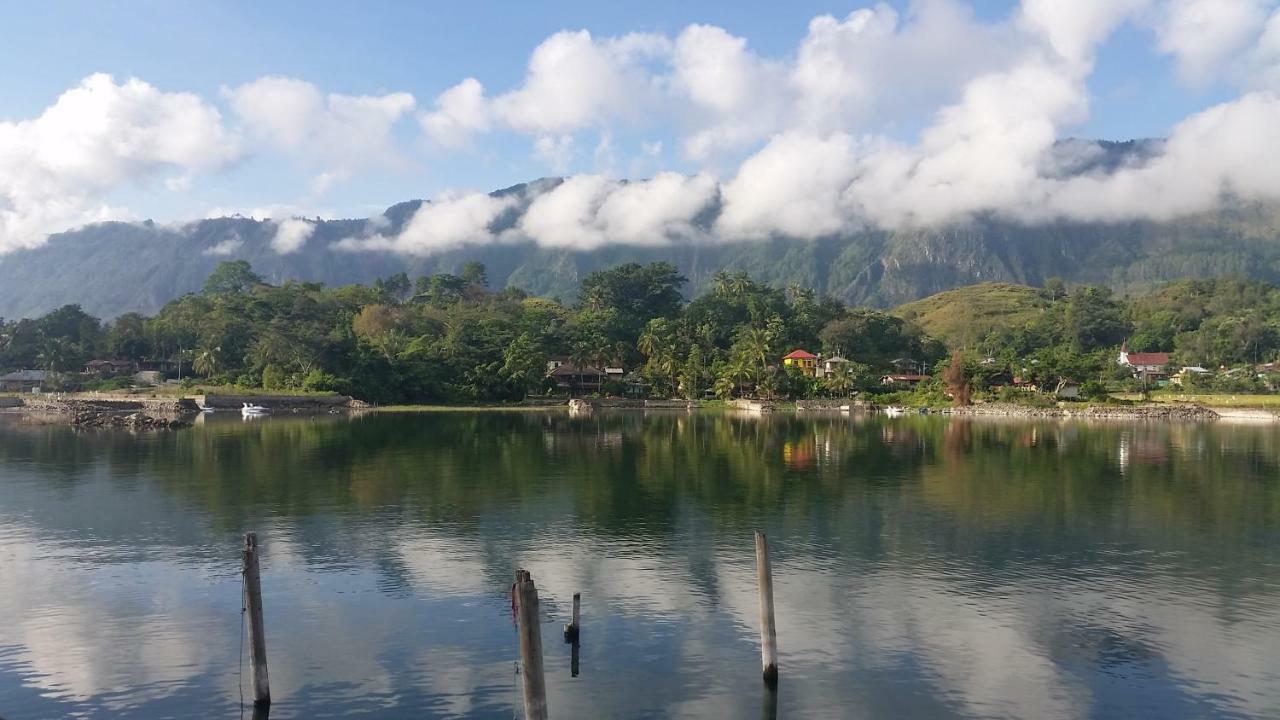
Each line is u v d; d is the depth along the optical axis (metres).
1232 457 90.69
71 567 43.09
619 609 36.78
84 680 29.48
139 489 66.62
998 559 44.97
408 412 180.88
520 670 30.30
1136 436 119.06
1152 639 33.38
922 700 28.11
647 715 27.00
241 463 83.31
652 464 83.88
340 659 31.22
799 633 33.88
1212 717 27.05
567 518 55.44
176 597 38.31
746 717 26.88
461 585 40.16
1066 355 192.12
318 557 45.16
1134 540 49.31
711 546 47.75
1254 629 34.44
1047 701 28.08
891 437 117.50
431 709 27.31
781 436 119.25
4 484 69.12
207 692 28.52
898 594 38.81
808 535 50.53
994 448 101.00
